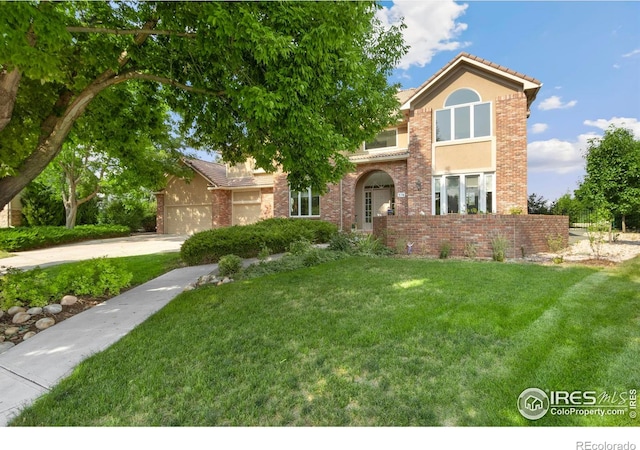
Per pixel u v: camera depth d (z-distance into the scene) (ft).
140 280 27.40
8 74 16.79
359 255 35.42
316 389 9.78
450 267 26.91
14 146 21.70
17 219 78.07
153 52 22.27
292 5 16.89
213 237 35.47
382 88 34.40
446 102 50.98
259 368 11.14
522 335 12.90
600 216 33.09
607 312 15.21
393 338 13.07
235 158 31.12
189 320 16.28
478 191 48.93
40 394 10.32
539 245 37.04
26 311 18.26
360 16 19.38
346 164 25.35
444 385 9.71
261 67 18.84
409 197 53.16
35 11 13.01
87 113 26.68
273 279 24.30
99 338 14.74
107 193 83.97
